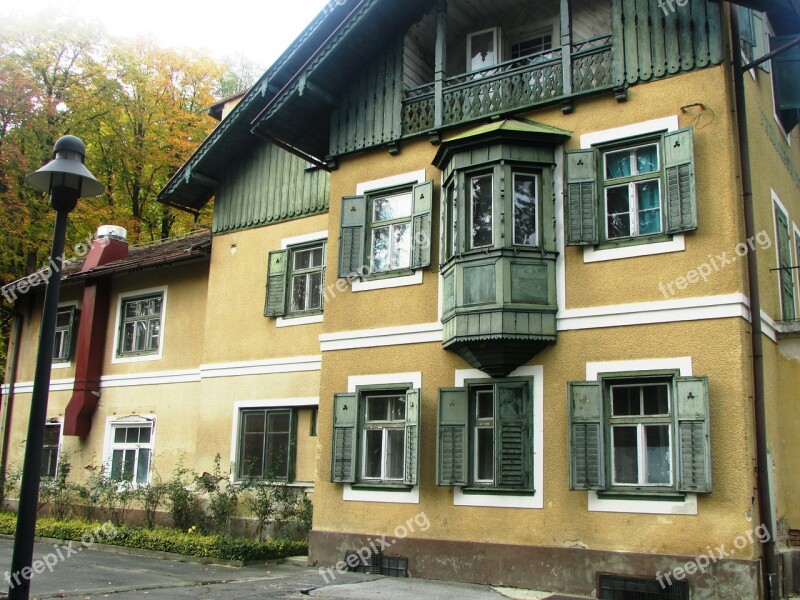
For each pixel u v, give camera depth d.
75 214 24.91
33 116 23.98
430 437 11.70
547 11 13.11
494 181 11.28
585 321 10.70
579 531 10.23
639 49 11.03
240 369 16.05
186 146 27.03
